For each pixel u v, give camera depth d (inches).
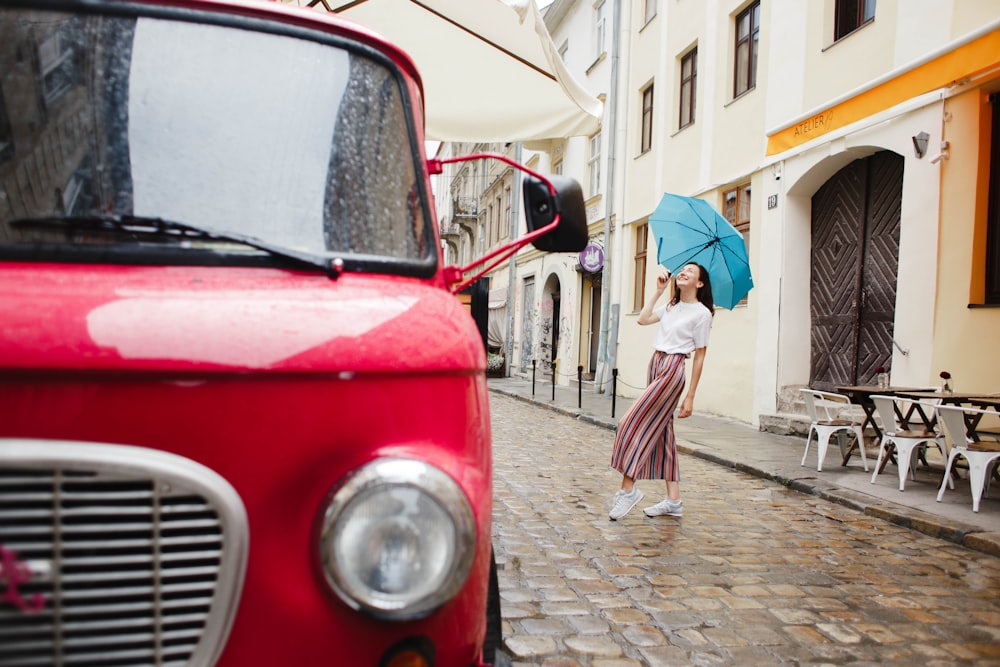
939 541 205.0
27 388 51.3
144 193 68.5
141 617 52.4
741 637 135.4
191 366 54.1
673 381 213.9
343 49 82.2
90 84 71.4
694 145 556.7
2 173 66.6
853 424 301.6
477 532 59.3
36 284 57.3
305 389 57.4
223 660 54.4
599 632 135.6
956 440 235.5
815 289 437.4
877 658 128.3
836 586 164.9
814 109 408.2
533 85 275.3
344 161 77.0
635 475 214.2
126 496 51.4
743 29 500.4
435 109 297.9
